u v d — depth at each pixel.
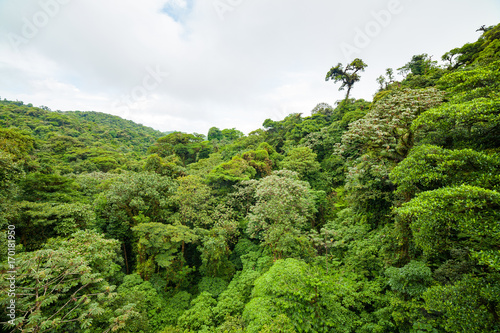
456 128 8.18
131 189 17.30
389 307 7.62
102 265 8.93
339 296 8.72
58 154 43.50
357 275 9.92
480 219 4.52
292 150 29.41
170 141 45.97
